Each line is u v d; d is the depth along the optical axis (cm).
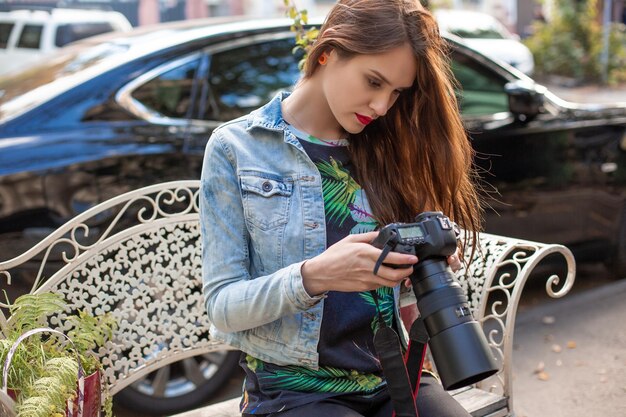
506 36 1042
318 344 162
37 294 202
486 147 395
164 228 228
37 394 163
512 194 404
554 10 1631
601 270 479
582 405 309
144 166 309
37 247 204
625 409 303
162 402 297
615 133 439
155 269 226
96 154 301
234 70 347
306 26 363
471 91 402
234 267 160
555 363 348
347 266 142
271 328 163
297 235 162
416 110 170
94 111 310
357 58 153
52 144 298
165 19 1634
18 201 290
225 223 162
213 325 176
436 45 159
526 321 400
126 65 324
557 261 430
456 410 169
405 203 179
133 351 220
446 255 146
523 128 405
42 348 181
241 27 356
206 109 333
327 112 168
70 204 296
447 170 175
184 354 228
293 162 166
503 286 221
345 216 168
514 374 341
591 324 390
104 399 204
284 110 171
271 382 165
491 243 235
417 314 199
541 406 310
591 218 436
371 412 170
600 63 1559
